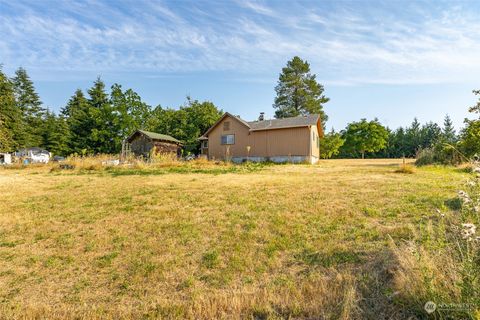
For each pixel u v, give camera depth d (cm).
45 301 245
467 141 1162
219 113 3550
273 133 2162
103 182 895
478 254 208
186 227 423
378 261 284
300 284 256
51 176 1101
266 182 826
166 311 225
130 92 3534
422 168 1190
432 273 210
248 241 362
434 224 365
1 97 3225
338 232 374
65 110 4469
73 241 382
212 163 1652
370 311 209
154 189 741
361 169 1260
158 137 2512
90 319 219
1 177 1082
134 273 290
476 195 224
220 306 229
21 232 422
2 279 284
